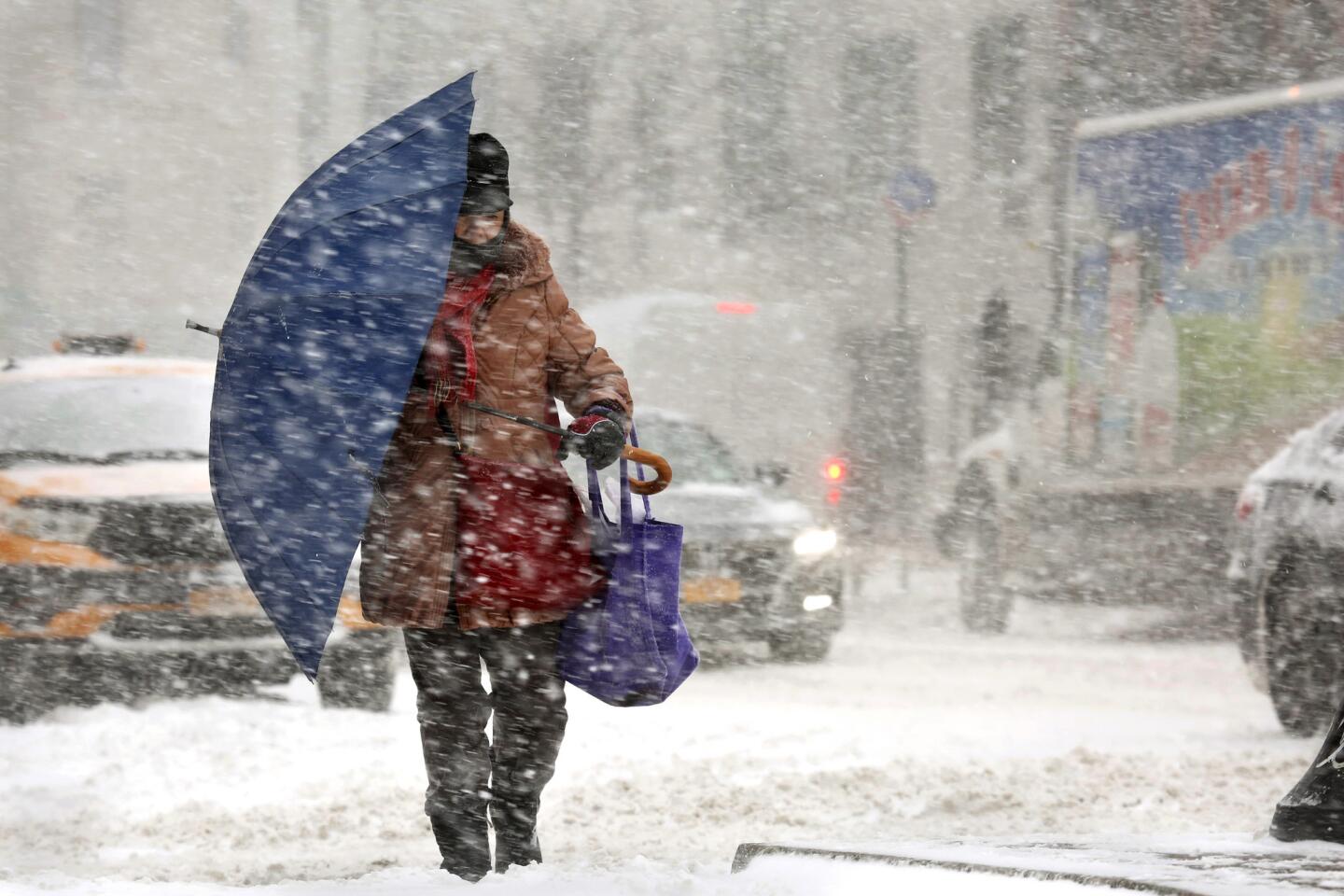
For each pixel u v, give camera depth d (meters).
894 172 89.62
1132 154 47.91
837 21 96.44
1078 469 48.78
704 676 36.91
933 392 79.12
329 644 28.59
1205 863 12.30
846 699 32.88
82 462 28.69
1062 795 21.00
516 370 14.52
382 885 13.87
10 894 13.41
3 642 27.64
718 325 63.69
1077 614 49.06
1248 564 29.39
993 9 79.50
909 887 11.86
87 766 23.39
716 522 36.78
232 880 15.46
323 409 13.62
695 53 107.88
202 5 141.25
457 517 14.24
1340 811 13.68
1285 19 56.91
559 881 13.05
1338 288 44.19
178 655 27.95
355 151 14.07
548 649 14.77
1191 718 30.38
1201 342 46.47
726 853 16.88
